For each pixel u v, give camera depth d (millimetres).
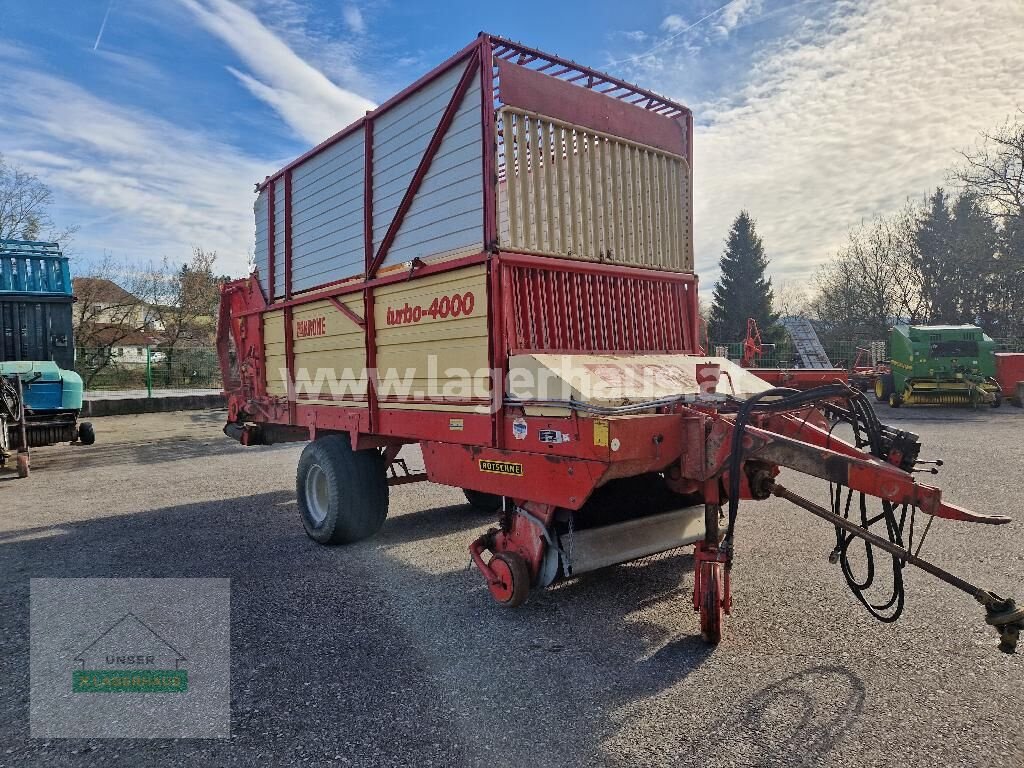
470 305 4051
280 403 6414
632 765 2471
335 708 2914
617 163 4570
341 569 4895
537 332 4031
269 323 6672
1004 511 6164
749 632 3643
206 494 7863
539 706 2906
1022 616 2619
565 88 4234
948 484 7309
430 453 4535
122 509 7094
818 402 3830
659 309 4836
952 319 34062
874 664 3240
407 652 3475
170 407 19734
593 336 4348
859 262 38438
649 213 4805
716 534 3561
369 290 4988
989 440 10914
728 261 46844
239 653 3480
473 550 4262
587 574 4691
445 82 4219
